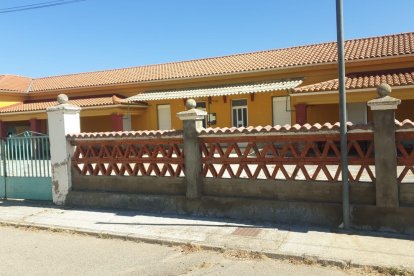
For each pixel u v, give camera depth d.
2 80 29.45
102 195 9.18
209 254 6.03
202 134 7.99
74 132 9.80
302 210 7.15
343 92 6.63
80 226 7.73
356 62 19.14
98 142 9.27
